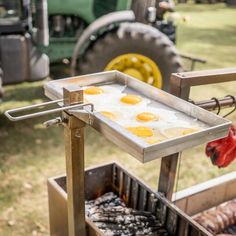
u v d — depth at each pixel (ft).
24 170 10.99
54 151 12.09
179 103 5.06
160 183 6.84
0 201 9.66
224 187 8.03
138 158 3.98
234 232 7.45
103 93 5.54
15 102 14.96
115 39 13.55
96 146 12.64
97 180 7.47
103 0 15.03
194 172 11.42
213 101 5.85
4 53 13.30
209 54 24.30
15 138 12.71
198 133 4.21
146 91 5.55
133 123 4.65
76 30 15.29
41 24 13.26
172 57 14.12
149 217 6.77
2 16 13.73
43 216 9.28
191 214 7.68
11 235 8.64
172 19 17.43
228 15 40.78
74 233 5.61
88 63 13.79
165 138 4.28
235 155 5.98
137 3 14.94
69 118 4.70
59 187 6.38
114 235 6.46
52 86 5.32
